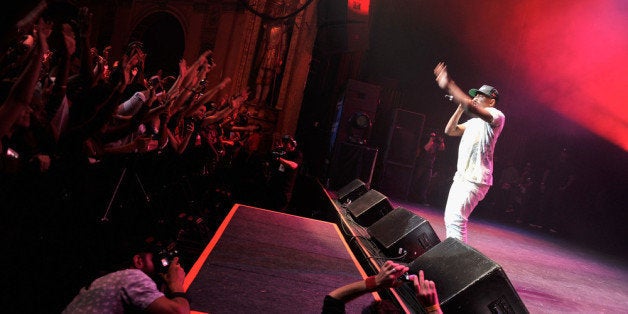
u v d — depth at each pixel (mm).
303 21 13555
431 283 2094
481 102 4113
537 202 13625
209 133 6730
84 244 3072
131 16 15688
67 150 2703
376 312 2104
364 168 10656
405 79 15391
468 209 3990
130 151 3537
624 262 8430
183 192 5715
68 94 2701
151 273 2328
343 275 3541
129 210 4285
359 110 11039
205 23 14008
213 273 2977
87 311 1937
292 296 2861
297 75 13812
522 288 4316
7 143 2385
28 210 2652
